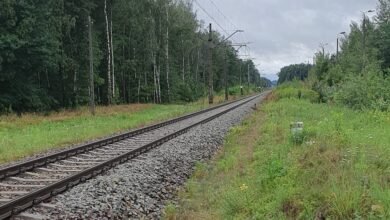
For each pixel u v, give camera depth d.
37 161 13.32
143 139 20.33
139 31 65.25
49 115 34.84
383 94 29.50
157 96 72.75
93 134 22.84
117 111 40.31
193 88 97.00
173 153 16.62
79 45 49.00
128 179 11.77
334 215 6.62
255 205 8.25
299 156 11.08
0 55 36.06
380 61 55.66
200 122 28.19
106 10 57.03
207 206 9.59
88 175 11.79
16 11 37.88
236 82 153.12
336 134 13.16
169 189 11.55
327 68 73.69
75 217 8.45
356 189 7.04
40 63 39.72
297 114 27.34
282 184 8.77
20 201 8.77
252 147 16.03
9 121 27.95
